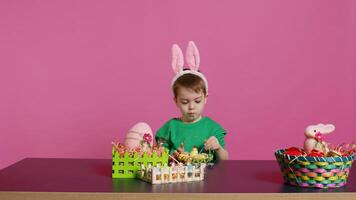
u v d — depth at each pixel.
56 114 2.93
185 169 1.42
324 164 1.32
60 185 1.34
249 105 2.96
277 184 1.39
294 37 2.98
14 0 2.91
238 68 2.96
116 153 1.47
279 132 2.98
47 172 1.56
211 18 2.95
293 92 2.98
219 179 1.47
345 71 3.00
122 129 2.93
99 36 2.93
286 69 2.98
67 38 2.93
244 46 2.96
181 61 2.03
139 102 2.94
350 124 3.00
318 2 2.99
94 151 2.93
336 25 3.00
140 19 2.93
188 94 2.01
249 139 2.96
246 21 2.96
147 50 2.93
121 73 2.93
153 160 1.49
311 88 2.99
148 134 1.58
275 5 2.97
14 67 2.92
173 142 2.12
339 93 3.00
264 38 2.97
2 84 2.92
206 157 1.74
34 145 2.93
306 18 2.99
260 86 2.97
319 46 2.99
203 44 2.94
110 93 2.93
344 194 1.27
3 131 2.92
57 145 2.93
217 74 2.95
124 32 2.93
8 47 2.92
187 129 2.13
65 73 2.92
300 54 2.99
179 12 2.94
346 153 1.43
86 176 1.49
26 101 2.92
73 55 2.93
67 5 2.92
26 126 2.93
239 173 1.59
